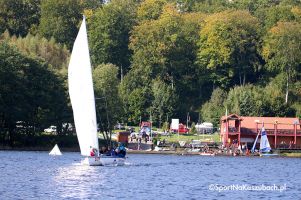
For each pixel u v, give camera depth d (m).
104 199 149.50
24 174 194.38
